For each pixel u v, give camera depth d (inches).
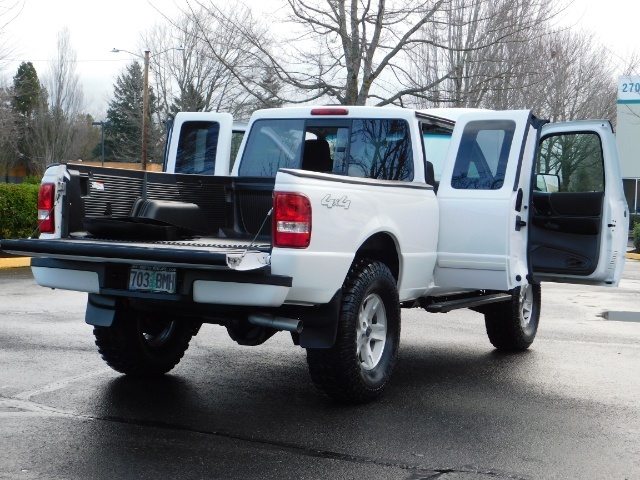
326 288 220.2
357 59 748.0
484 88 787.4
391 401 245.9
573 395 258.1
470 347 348.2
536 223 333.7
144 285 220.4
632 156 1679.4
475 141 280.2
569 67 1323.8
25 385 252.5
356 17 751.1
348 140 283.7
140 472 175.2
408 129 274.7
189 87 1668.3
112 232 238.2
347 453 192.7
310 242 213.5
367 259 245.3
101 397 240.7
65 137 2950.3
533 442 205.2
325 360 229.3
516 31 768.9
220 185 273.4
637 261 1035.9
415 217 260.1
